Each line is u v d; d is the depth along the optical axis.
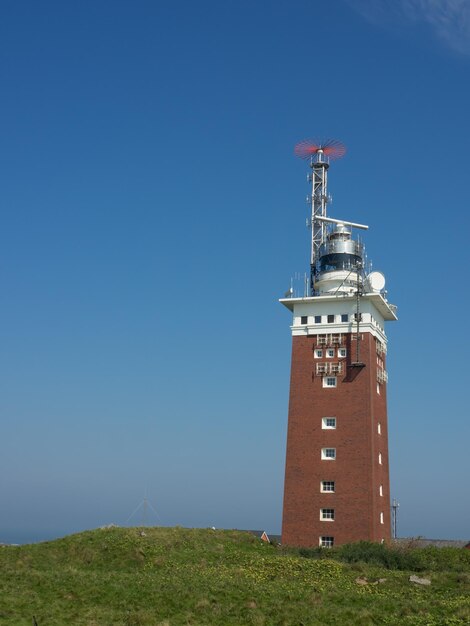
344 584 58.66
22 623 45.75
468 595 55.59
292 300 92.69
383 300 91.19
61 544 71.62
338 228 98.88
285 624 47.41
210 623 47.56
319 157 106.00
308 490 86.12
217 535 79.94
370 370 88.44
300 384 90.38
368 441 85.56
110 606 50.56
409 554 72.56
